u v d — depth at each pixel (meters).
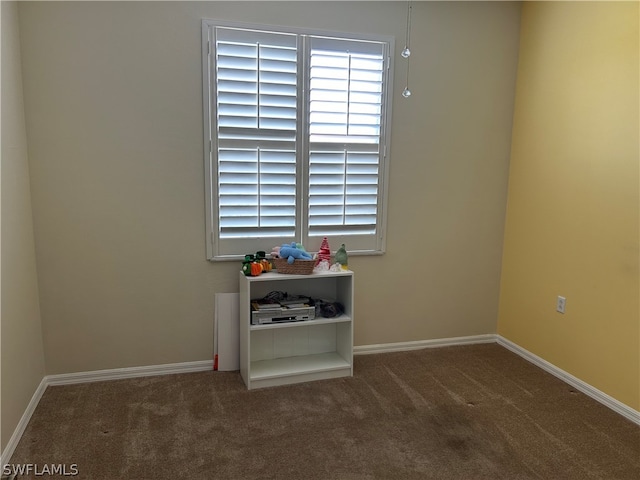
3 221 2.03
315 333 3.05
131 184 2.61
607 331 2.53
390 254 3.15
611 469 1.99
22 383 2.22
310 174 2.87
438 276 3.28
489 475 1.93
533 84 3.04
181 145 2.65
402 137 3.03
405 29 2.92
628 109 2.38
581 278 2.70
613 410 2.48
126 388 2.64
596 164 2.57
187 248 2.76
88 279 2.63
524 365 3.06
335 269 2.82
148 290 2.73
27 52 2.36
